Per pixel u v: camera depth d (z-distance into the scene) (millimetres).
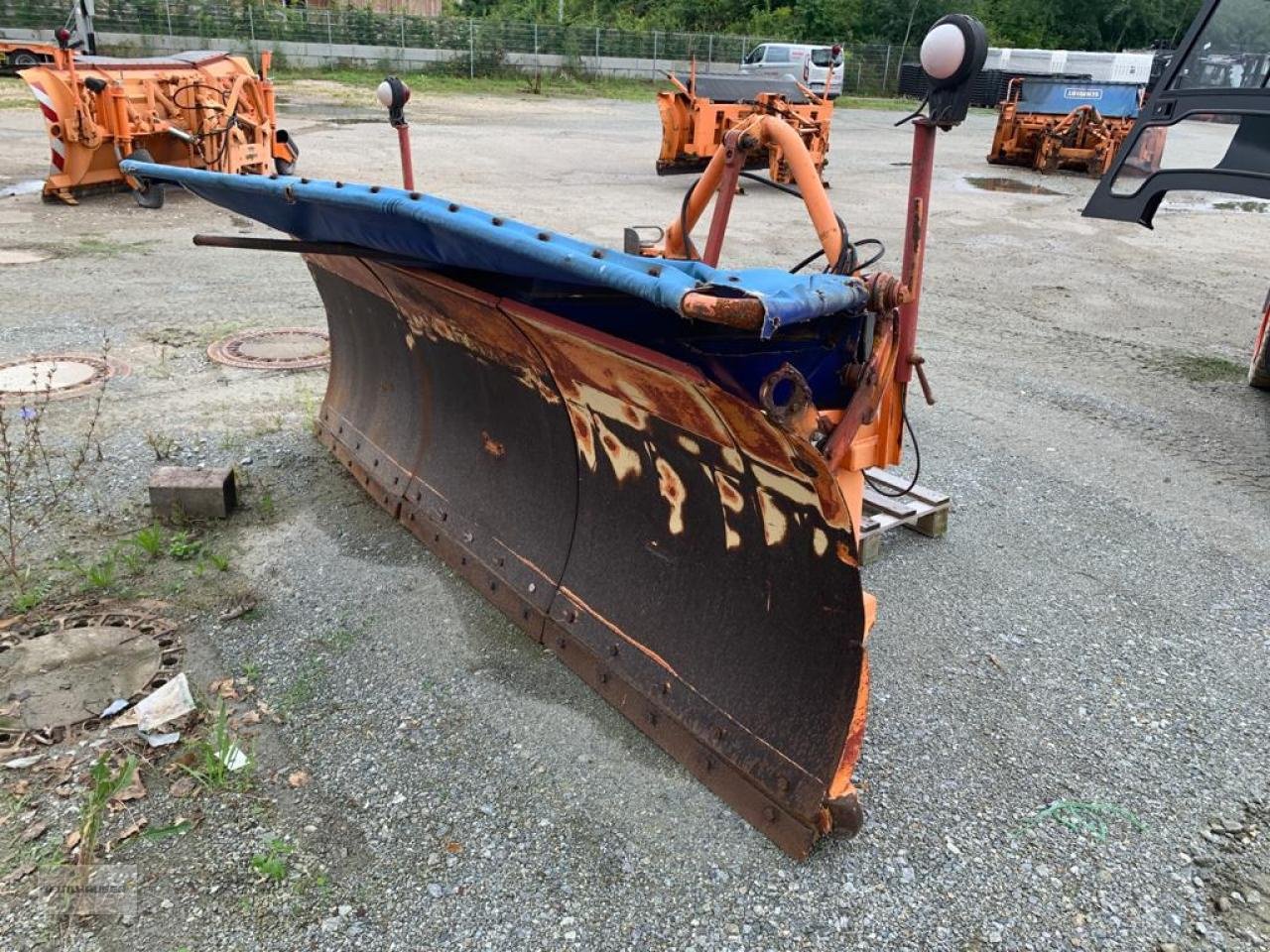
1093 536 4719
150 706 3129
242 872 2547
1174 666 3678
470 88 31609
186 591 3807
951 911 2523
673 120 14398
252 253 9211
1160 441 6016
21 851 2564
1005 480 5328
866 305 2438
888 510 4578
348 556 4129
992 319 8742
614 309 2535
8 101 18766
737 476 2660
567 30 36469
